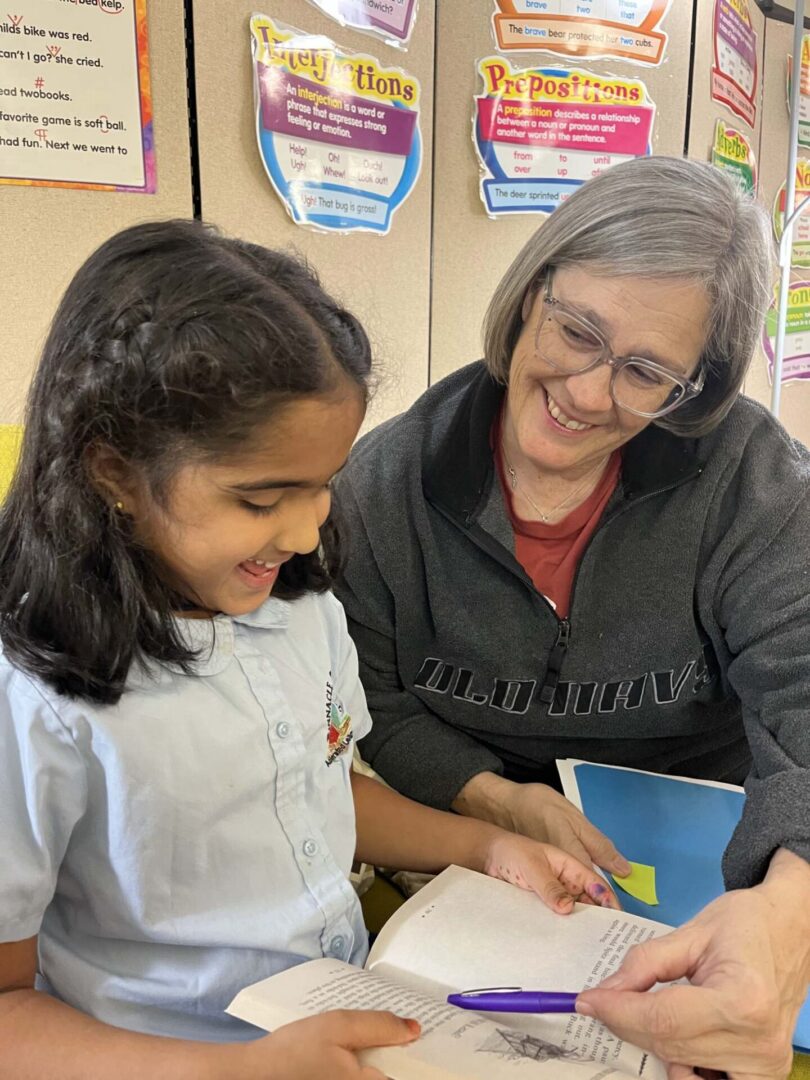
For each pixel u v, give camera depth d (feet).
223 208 4.28
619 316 2.63
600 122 5.65
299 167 4.51
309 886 2.32
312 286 2.07
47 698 1.90
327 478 1.95
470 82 5.19
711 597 3.12
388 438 3.40
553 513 3.16
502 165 5.41
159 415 1.74
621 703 3.30
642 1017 1.91
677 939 2.11
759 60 7.22
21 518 1.96
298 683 2.45
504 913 2.49
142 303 1.79
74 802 1.97
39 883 1.92
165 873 2.09
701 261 2.57
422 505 3.25
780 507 3.02
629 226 2.59
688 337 2.68
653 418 2.83
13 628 1.91
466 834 2.88
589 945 2.35
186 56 3.99
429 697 3.43
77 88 3.71
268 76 4.26
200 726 2.12
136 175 3.94
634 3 5.56
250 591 2.07
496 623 3.25
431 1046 1.84
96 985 2.12
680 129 6.19
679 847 2.99
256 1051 1.79
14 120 3.58
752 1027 1.87
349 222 4.82
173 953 2.16
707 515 3.10
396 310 5.19
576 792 3.22
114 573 1.91
